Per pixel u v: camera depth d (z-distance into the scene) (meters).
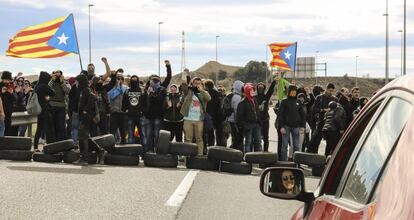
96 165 15.17
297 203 10.40
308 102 19.81
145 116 17.86
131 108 17.78
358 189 2.87
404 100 2.65
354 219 2.46
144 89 18.08
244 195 11.13
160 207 9.59
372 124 3.11
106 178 12.63
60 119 17.97
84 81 15.47
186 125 17.22
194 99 17.34
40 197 10.09
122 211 9.14
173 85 17.81
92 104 15.38
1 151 15.39
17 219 8.35
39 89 17.12
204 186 12.15
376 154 2.82
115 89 18.33
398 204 2.07
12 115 19.50
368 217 2.28
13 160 15.40
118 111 18.30
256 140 17.61
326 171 3.64
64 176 12.69
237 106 17.45
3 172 12.99
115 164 15.39
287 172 3.69
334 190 3.44
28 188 10.95
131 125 17.91
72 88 18.09
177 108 17.73
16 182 11.61
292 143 17.23
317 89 20.34
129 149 15.41
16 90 20.94
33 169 13.66
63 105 18.03
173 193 10.95
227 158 14.95
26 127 22.11
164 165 15.27
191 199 10.51
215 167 15.16
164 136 15.25
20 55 21.41
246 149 17.48
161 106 17.75
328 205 3.16
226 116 18.44
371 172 2.78
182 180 12.77
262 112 18.19
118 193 10.75
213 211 9.47
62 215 8.70
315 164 14.51
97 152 15.48
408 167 2.14
